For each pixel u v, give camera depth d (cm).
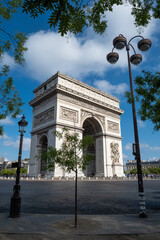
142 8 970
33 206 1770
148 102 1452
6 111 1352
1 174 19425
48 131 6316
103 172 7188
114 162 7538
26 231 999
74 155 1380
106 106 8119
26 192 2791
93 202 1988
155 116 1500
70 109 6662
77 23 788
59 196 2408
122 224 1145
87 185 3972
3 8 1134
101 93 8312
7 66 1332
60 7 624
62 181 4975
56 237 916
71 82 7194
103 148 7506
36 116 7425
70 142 1379
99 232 987
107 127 8075
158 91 1420
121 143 8419
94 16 934
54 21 651
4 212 1521
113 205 1836
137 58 1750
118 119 8819
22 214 1412
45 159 1290
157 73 1340
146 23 1022
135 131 1585
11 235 940
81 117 7019
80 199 2181
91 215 1386
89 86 7831
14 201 1339
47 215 1376
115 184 4391
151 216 1373
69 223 1164
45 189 3164
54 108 6384
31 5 624
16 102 1377
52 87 6600
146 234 966
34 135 7181
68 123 6391
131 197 2353
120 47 1786
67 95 6706
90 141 1370
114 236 941
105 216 1355
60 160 1298
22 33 1191
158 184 4706
